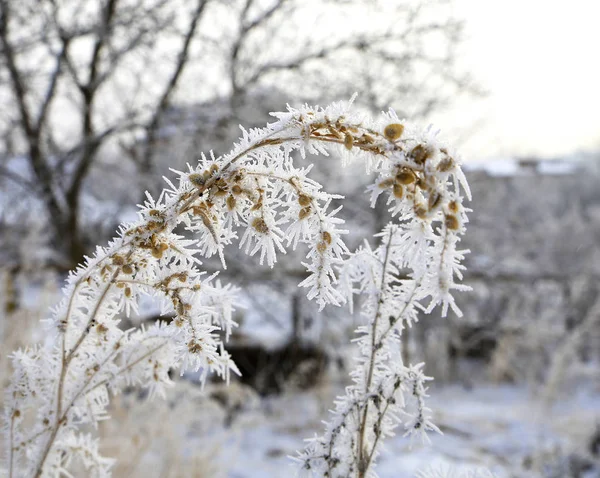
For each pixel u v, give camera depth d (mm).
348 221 7355
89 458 1141
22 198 7121
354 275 948
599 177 18297
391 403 964
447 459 5168
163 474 2719
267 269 6637
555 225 12711
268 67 6918
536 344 8609
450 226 802
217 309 1001
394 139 821
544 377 8461
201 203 927
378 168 855
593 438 5809
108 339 1060
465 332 9508
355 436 962
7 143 7301
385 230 962
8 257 6188
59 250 7574
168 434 2873
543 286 10266
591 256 12281
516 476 4902
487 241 9789
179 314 944
